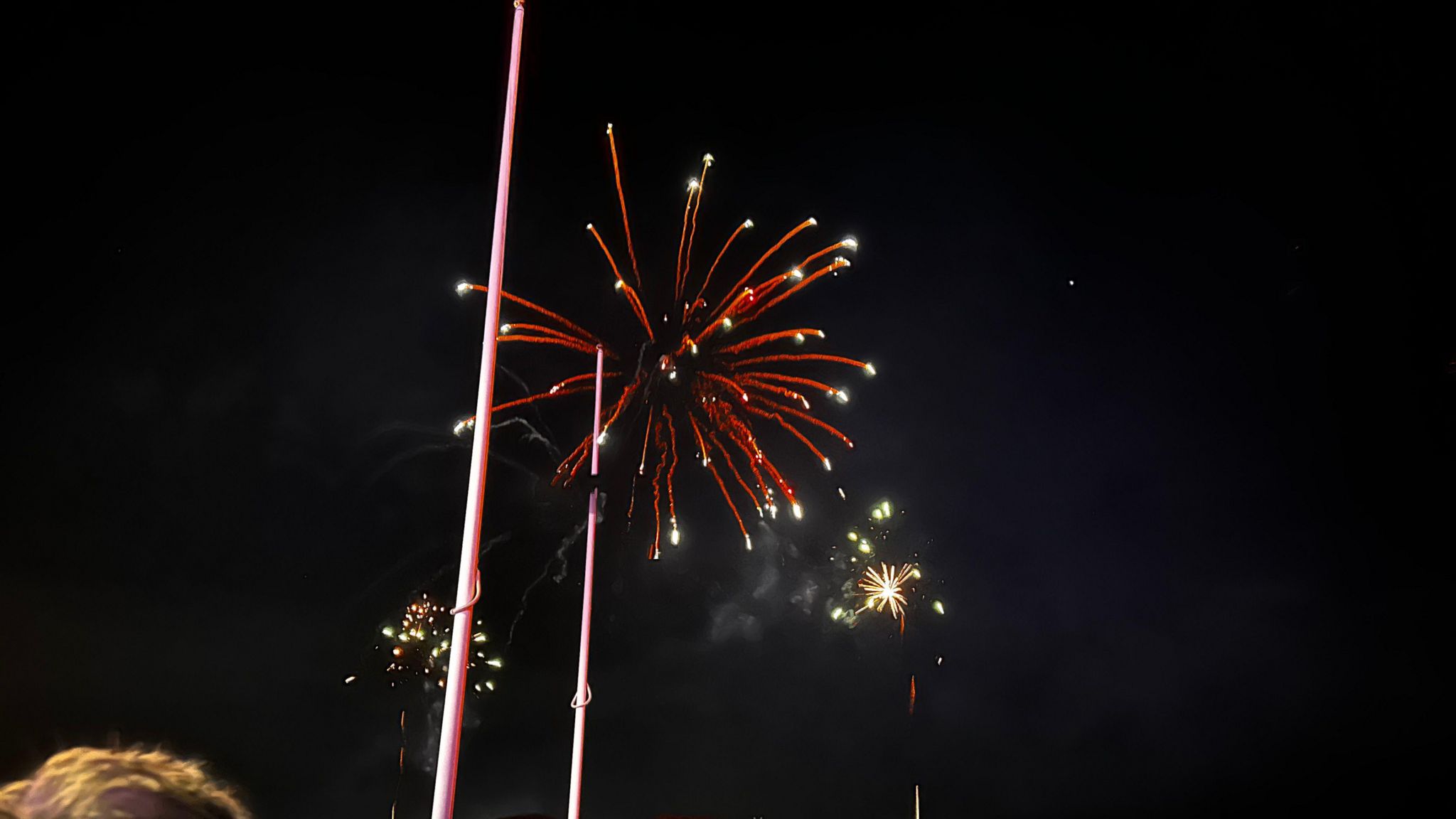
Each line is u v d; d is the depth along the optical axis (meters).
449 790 4.41
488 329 5.12
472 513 4.77
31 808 1.77
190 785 1.87
